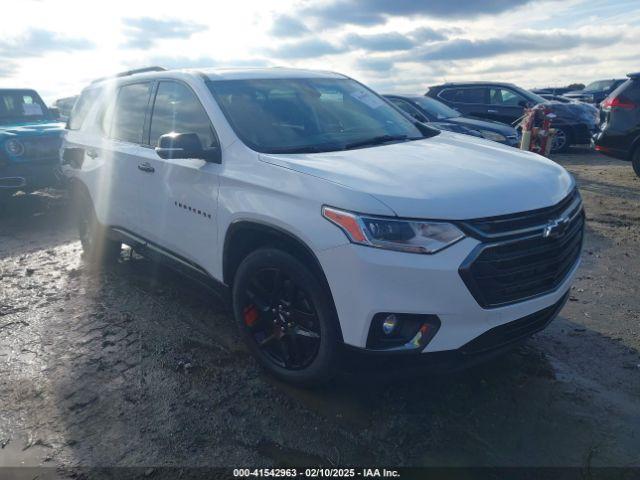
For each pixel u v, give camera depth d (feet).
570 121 42.32
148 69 17.01
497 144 12.69
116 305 14.89
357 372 9.34
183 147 11.07
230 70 13.64
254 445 9.12
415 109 34.32
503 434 9.23
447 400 10.19
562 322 13.38
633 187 28.84
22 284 16.74
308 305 9.82
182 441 9.27
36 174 24.97
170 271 17.46
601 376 10.95
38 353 12.37
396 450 8.91
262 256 10.28
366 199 8.66
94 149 16.53
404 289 8.40
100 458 8.90
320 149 11.24
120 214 15.53
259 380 11.00
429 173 9.59
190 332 13.17
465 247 8.38
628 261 17.60
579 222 10.61
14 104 29.58
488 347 8.97
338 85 14.51
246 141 11.20
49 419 9.95
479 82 43.42
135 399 10.48
